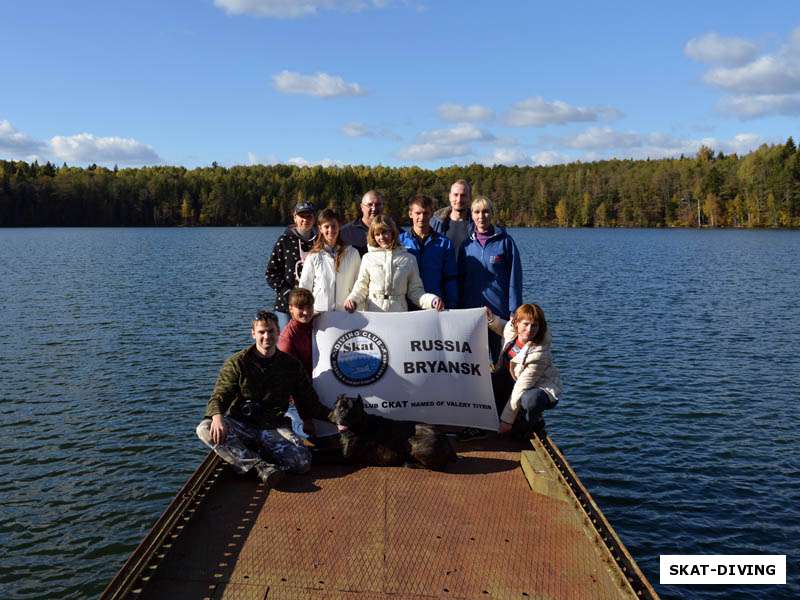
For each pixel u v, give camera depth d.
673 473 10.18
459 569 3.59
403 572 3.56
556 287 33.72
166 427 11.90
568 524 4.12
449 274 6.28
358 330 5.62
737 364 16.64
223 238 91.81
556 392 5.52
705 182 128.25
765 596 7.19
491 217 6.48
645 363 16.72
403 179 153.25
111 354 17.20
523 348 5.62
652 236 101.00
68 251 59.78
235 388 5.06
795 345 18.91
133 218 141.00
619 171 150.25
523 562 3.68
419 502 4.43
